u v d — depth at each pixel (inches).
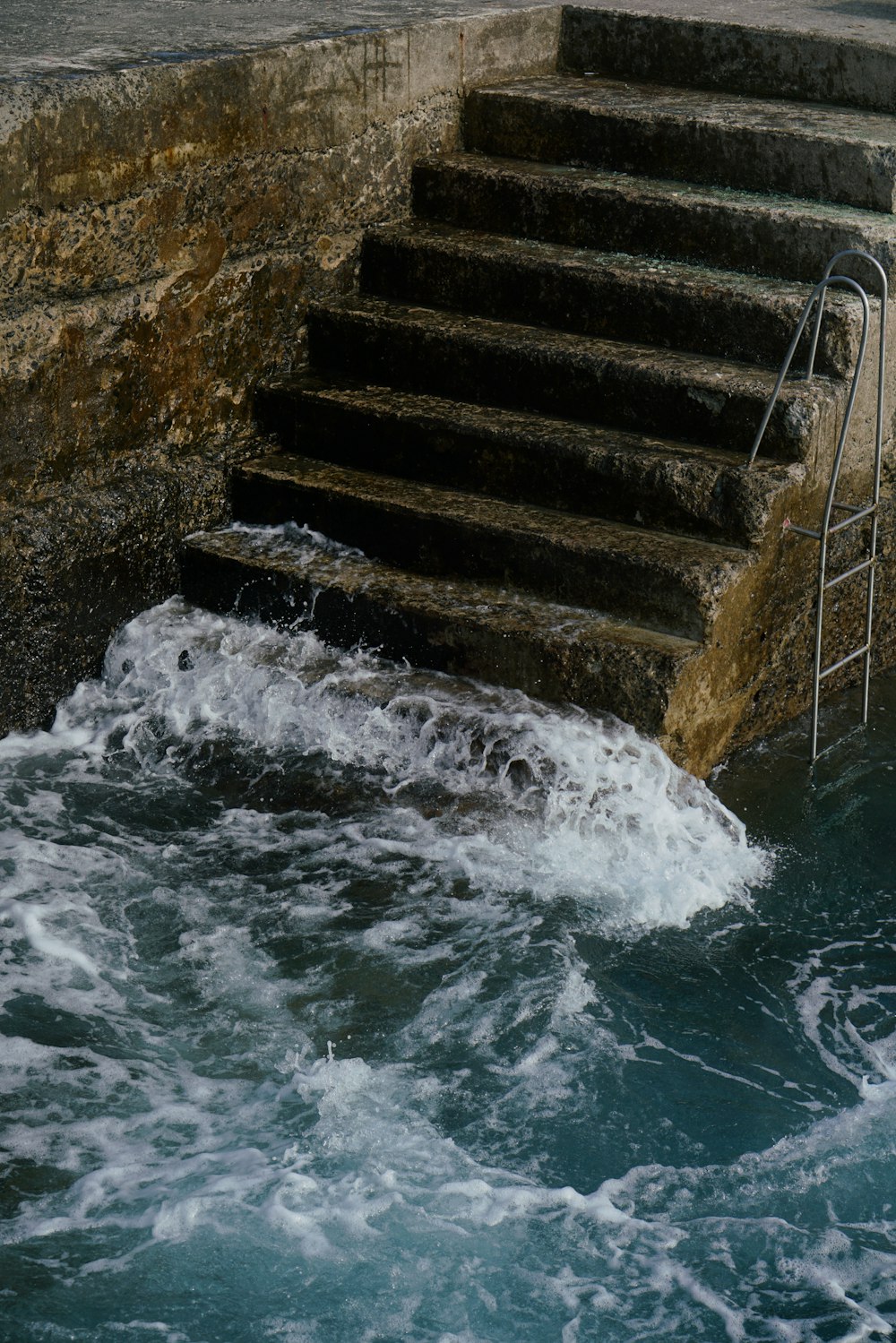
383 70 263.3
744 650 224.1
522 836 202.4
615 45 298.2
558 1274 141.3
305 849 202.4
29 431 220.7
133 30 257.8
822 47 275.1
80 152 214.8
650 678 209.6
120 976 178.7
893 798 220.7
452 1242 144.1
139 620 239.3
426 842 202.5
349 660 230.8
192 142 231.8
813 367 227.5
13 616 221.6
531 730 208.1
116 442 235.9
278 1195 148.0
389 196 273.3
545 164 277.9
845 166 248.2
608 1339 134.6
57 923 186.4
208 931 186.2
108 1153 153.5
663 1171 153.4
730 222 247.0
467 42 281.0
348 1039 169.5
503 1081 164.2
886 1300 139.0
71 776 218.1
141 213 227.3
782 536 223.8
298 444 258.1
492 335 249.6
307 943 184.4
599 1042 170.2
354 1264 141.5
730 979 181.3
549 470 234.8
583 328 252.1
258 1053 167.6
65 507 227.9
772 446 226.4
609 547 221.3
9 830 204.2
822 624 239.0
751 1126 159.3
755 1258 143.4
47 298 218.4
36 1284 138.5
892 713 247.0
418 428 244.5
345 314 260.2
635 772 205.3
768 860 204.4
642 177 269.1
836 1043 171.6
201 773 219.1
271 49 241.6
